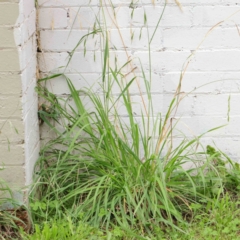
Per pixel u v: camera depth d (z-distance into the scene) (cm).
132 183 345
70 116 372
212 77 376
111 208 327
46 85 376
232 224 328
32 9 349
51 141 379
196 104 380
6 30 308
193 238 320
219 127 368
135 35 368
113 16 365
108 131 349
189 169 377
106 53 352
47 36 367
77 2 362
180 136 385
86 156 370
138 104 379
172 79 376
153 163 351
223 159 388
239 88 378
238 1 363
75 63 372
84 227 320
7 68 313
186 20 366
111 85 366
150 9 363
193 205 343
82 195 356
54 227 308
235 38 369
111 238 316
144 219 326
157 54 371
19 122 322
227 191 374
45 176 364
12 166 329
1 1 304
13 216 326
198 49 371
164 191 322
